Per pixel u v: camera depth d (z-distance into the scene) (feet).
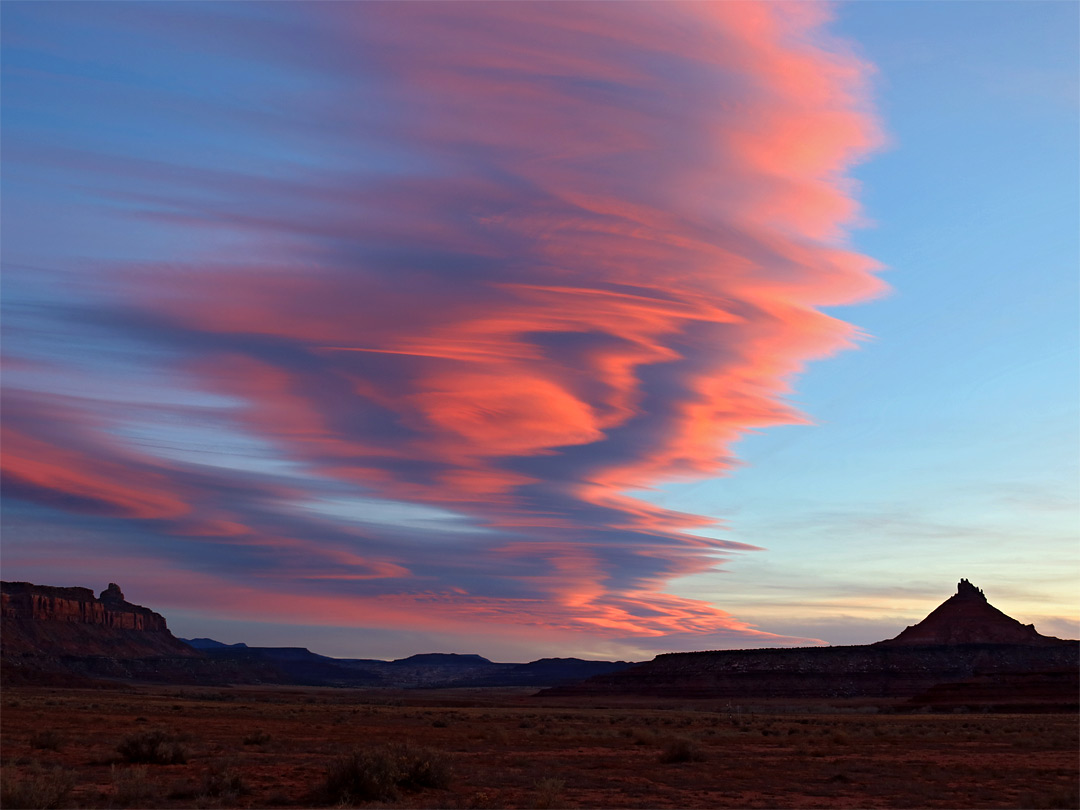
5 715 249.55
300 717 316.81
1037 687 503.61
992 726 299.58
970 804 103.50
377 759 100.01
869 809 99.14
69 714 276.00
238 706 447.42
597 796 105.81
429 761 108.06
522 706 640.99
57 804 81.51
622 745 194.90
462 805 90.99
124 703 424.87
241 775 105.40
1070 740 215.31
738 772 135.13
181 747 132.57
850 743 209.36
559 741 204.23
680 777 127.95
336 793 95.96
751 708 609.42
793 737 231.71
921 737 233.55
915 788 116.78
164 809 85.35
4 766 115.03
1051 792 112.27
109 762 127.13
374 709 446.19
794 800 106.01
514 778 120.78
